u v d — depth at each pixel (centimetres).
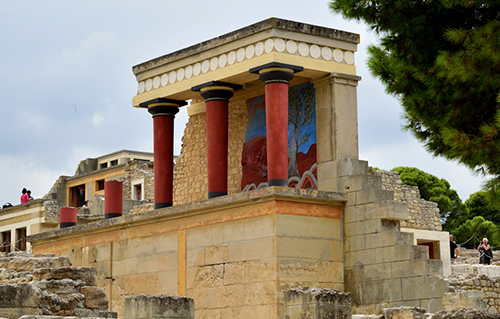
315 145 2472
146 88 2748
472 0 1719
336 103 2416
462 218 6081
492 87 1711
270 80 2328
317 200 2270
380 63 1995
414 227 3231
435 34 1869
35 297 1489
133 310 1447
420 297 2097
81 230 2802
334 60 2436
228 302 2266
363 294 2248
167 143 2706
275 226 2167
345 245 2317
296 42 2366
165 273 2478
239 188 2759
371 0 1922
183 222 2447
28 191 5484
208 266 2344
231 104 2839
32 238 3017
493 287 2178
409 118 1953
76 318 1311
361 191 2295
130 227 2623
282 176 2286
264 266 2180
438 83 1803
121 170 5709
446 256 3297
